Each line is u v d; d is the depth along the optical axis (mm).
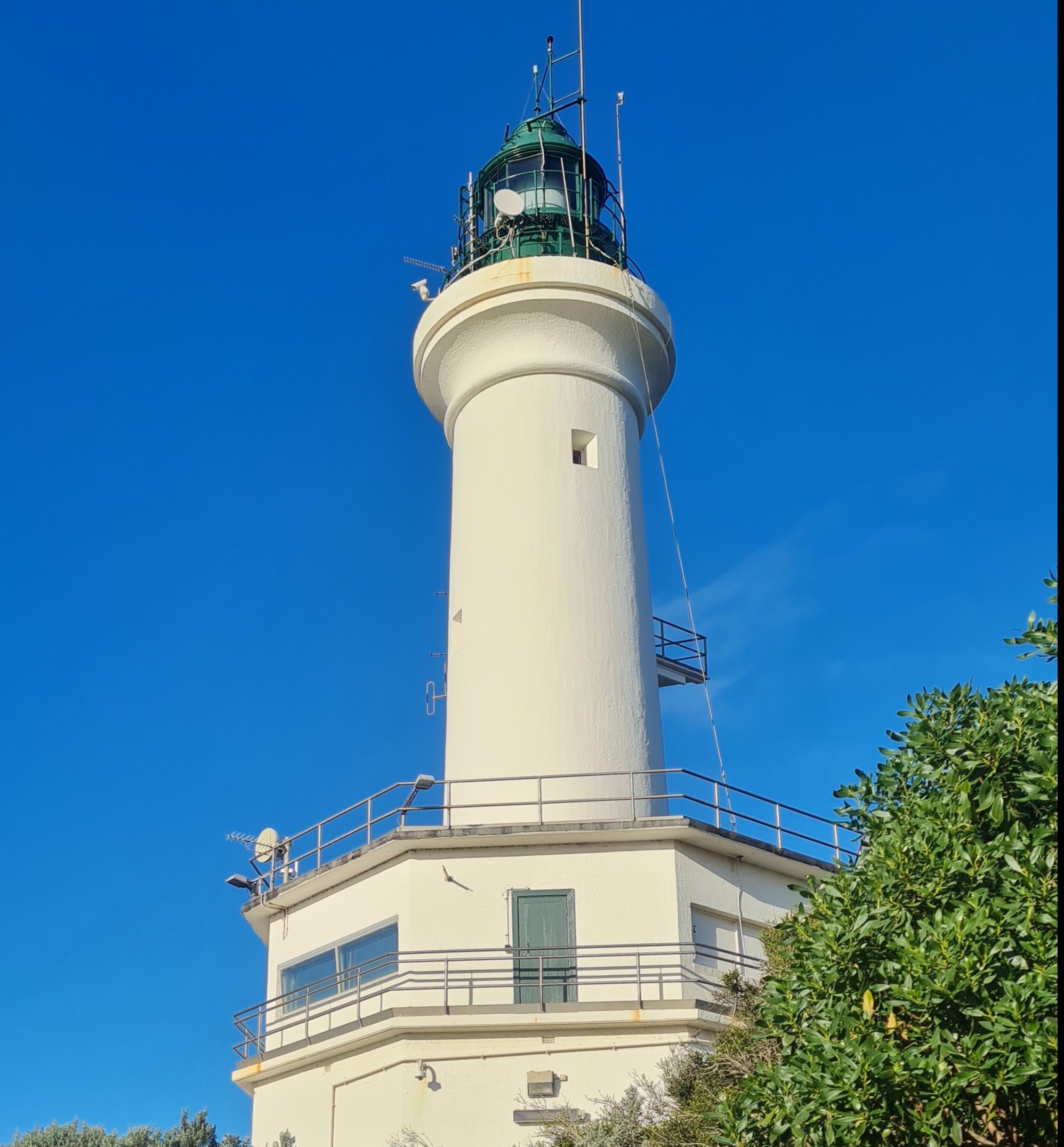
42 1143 29641
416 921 27281
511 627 30953
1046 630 18422
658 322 34062
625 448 33406
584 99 36969
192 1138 30234
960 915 17344
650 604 32594
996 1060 16281
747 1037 24375
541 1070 25969
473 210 36500
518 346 33281
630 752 30156
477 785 29719
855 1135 16953
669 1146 22844
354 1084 26922
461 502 33156
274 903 29875
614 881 27547
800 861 29359
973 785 19047
